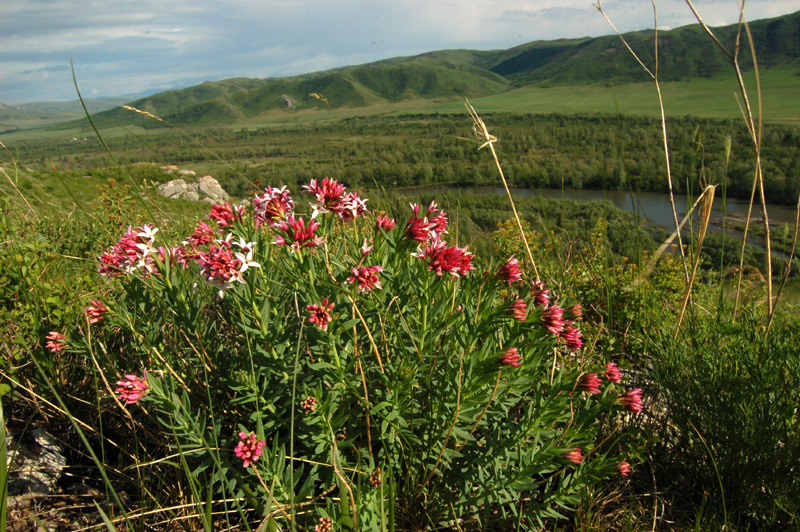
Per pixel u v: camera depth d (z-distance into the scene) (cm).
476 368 196
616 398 208
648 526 227
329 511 181
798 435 224
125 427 262
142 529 204
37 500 218
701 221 304
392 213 289
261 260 239
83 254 462
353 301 197
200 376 264
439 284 203
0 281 276
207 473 229
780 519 231
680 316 312
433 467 206
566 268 463
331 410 201
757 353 275
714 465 231
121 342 302
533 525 210
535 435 211
